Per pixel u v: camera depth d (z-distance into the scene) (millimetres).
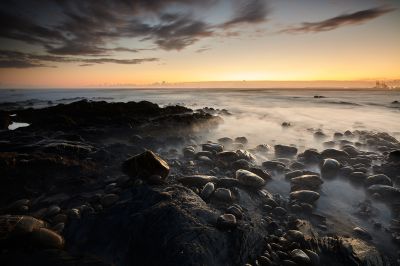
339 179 6762
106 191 5277
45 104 35312
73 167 6320
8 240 3219
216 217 4062
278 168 7441
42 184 5547
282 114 22438
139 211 4160
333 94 60906
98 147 8672
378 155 8867
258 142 11586
